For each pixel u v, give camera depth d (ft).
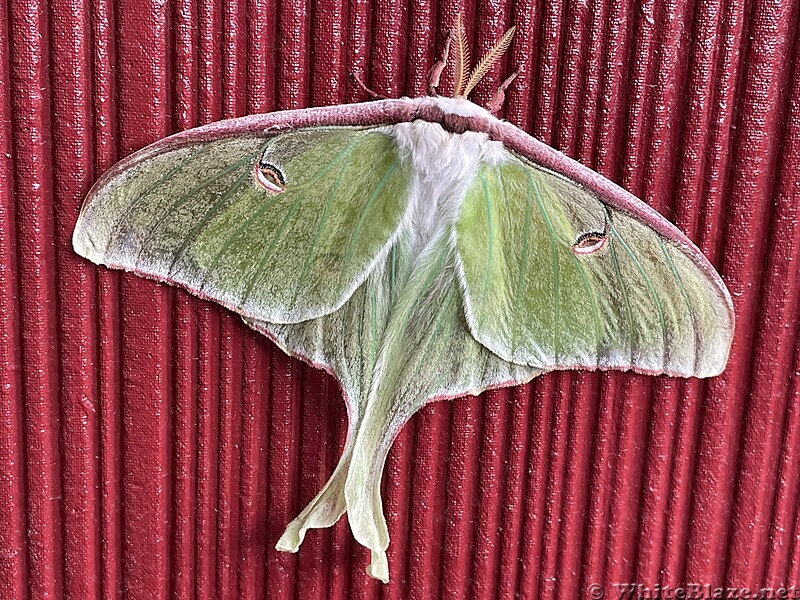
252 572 0.53
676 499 0.52
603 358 0.45
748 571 0.53
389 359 0.46
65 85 0.47
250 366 0.50
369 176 0.44
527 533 0.53
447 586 0.53
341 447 0.51
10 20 0.46
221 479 0.52
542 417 0.51
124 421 0.50
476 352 0.46
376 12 0.47
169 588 0.53
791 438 0.51
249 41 0.47
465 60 0.47
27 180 0.47
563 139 0.48
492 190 0.44
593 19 0.47
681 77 0.47
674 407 0.51
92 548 0.52
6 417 0.50
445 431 0.51
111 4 0.46
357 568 0.53
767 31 0.47
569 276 0.44
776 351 0.50
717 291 0.43
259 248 0.44
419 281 0.45
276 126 0.42
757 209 0.49
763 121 0.48
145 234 0.43
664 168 0.48
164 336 0.50
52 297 0.49
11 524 0.51
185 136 0.42
